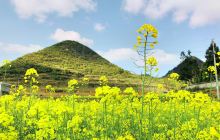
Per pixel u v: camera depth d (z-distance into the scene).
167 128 13.26
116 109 12.66
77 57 161.00
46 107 16.28
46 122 9.32
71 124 10.11
